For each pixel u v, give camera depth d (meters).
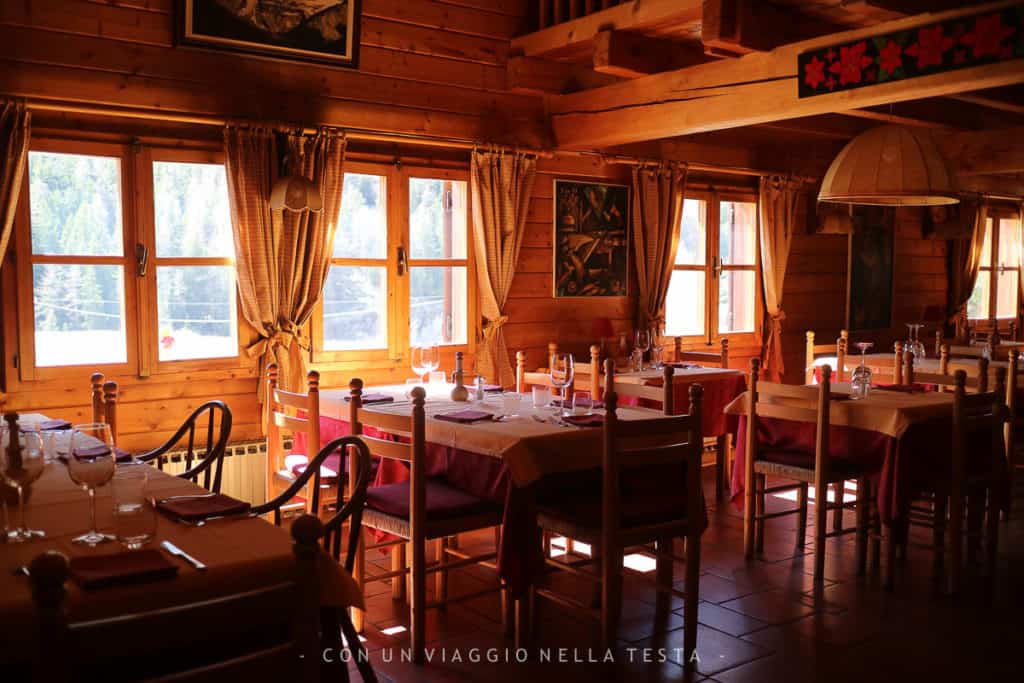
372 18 5.55
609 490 3.18
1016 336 9.83
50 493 2.56
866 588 4.02
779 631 3.51
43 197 4.55
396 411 3.89
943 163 4.43
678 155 7.14
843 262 8.54
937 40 4.27
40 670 1.36
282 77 5.23
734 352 7.77
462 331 6.13
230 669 1.57
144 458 3.61
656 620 3.64
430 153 5.88
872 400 4.20
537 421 3.57
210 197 5.05
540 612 3.73
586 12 5.69
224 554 1.96
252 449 5.07
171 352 4.96
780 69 4.92
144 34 4.75
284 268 5.18
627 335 7.02
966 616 3.68
